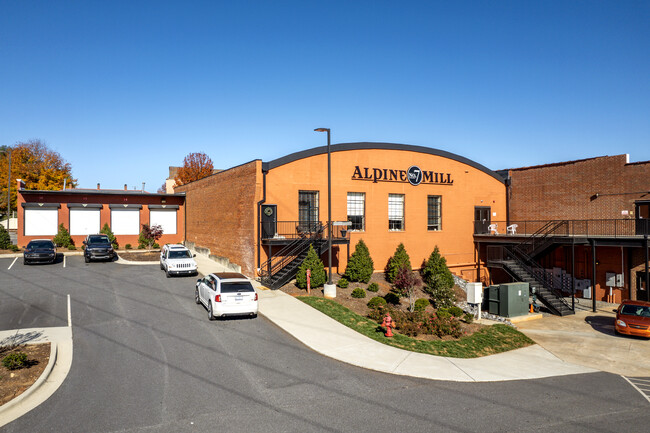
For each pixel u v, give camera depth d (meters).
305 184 25.98
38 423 8.52
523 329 20.36
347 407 9.73
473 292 21.19
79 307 17.81
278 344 14.16
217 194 31.81
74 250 36.47
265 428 8.57
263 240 23.91
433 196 31.20
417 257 30.03
